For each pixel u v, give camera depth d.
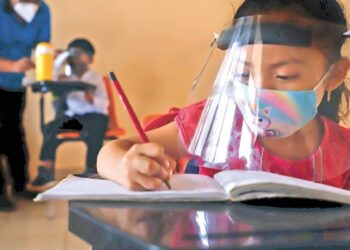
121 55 3.58
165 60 3.42
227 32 0.78
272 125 0.72
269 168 0.71
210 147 0.74
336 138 0.77
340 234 0.40
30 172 3.30
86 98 3.33
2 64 3.17
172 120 0.90
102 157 0.73
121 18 3.55
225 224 0.42
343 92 0.78
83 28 3.50
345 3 0.81
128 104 0.79
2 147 3.16
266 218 0.46
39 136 3.41
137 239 0.37
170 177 0.61
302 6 0.75
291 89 0.72
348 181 0.75
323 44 0.73
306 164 0.73
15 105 3.21
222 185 0.60
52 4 3.43
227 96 0.74
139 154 0.62
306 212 0.49
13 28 3.19
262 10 0.76
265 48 0.72
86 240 0.45
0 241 2.05
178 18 3.31
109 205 0.51
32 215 2.53
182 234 0.38
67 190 0.57
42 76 3.17
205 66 0.85
